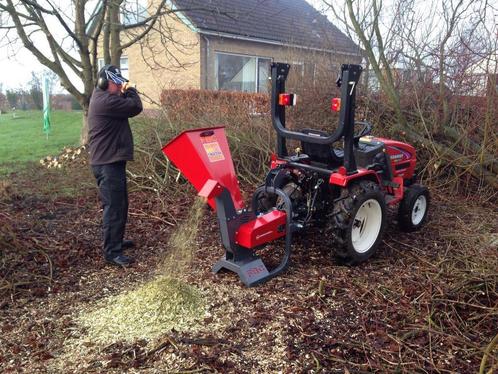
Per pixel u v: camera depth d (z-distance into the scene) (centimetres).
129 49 1557
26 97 2292
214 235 482
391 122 733
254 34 1476
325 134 395
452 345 303
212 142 365
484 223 533
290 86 825
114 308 334
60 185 668
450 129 675
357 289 371
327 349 294
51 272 392
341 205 393
